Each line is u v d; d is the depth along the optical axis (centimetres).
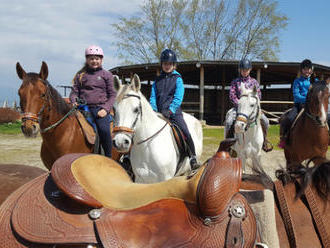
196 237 101
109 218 112
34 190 130
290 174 127
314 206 112
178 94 342
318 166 123
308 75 466
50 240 107
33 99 294
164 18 2408
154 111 326
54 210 118
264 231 107
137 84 295
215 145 945
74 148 328
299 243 106
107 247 103
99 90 352
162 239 103
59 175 124
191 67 1639
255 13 2398
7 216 122
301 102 461
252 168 140
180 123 335
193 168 323
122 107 284
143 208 114
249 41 2500
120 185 135
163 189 119
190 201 110
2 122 1464
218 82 2230
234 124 412
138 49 2478
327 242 106
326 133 395
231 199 105
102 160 154
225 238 99
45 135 315
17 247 111
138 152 306
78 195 116
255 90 417
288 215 109
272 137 1112
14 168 190
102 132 347
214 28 2519
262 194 113
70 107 337
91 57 348
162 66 355
